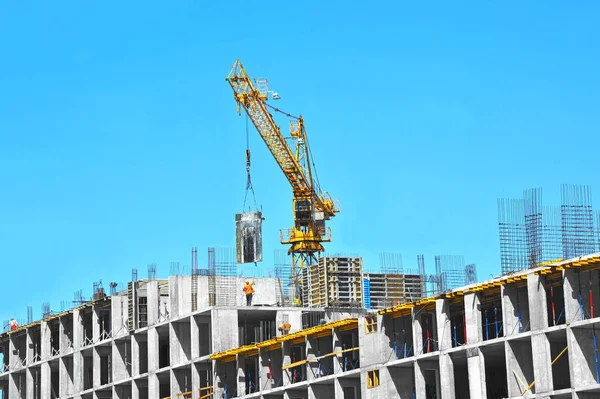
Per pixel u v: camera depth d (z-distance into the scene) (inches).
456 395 4507.9
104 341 5684.1
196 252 5290.4
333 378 4473.4
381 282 5654.5
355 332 4670.3
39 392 6368.1
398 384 4276.6
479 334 3890.3
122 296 5703.7
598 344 3624.5
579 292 3627.0
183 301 5241.1
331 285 5546.3
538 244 3932.1
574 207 3907.5
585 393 3575.3
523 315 3833.7
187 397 5182.1
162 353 5625.0
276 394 4788.4
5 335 6510.8
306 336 4611.2
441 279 4414.4
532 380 3789.4
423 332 4377.5
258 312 5064.0
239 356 4859.7
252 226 6230.3
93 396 5733.3
